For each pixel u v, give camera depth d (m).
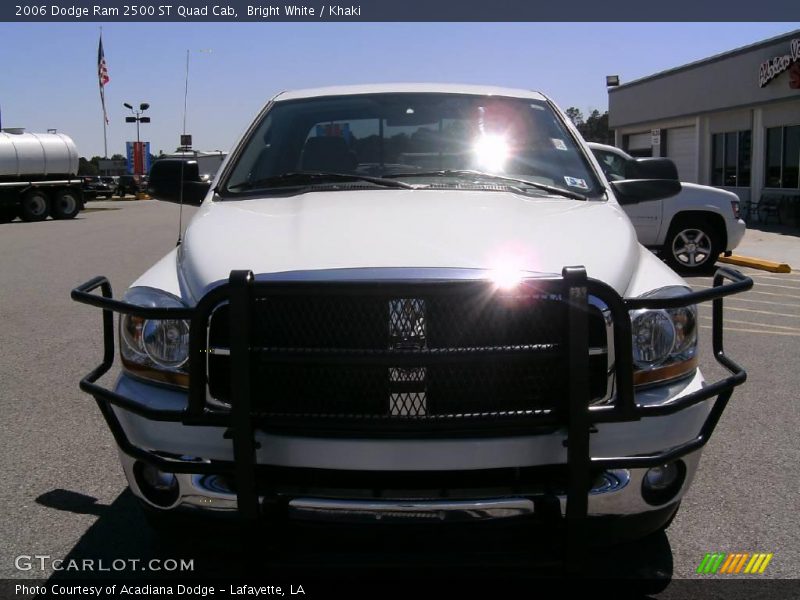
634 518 3.02
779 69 20.20
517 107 4.58
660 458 2.85
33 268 13.30
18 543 3.71
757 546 3.69
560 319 2.75
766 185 22.06
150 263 13.84
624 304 2.78
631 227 3.59
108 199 47.88
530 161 4.22
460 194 3.80
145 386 3.04
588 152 4.34
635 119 28.83
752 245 16.12
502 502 2.74
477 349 2.72
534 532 2.89
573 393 2.71
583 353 2.70
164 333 3.01
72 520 3.92
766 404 5.71
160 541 3.65
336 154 4.25
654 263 3.41
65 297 10.21
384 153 4.27
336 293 2.69
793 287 11.17
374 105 4.55
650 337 2.98
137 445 3.00
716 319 3.35
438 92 4.66
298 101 4.67
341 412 2.78
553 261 3.00
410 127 4.39
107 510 4.03
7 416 5.42
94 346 7.42
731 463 4.66
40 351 7.24
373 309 2.74
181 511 2.96
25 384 6.18
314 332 2.76
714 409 3.06
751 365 6.82
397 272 2.85
